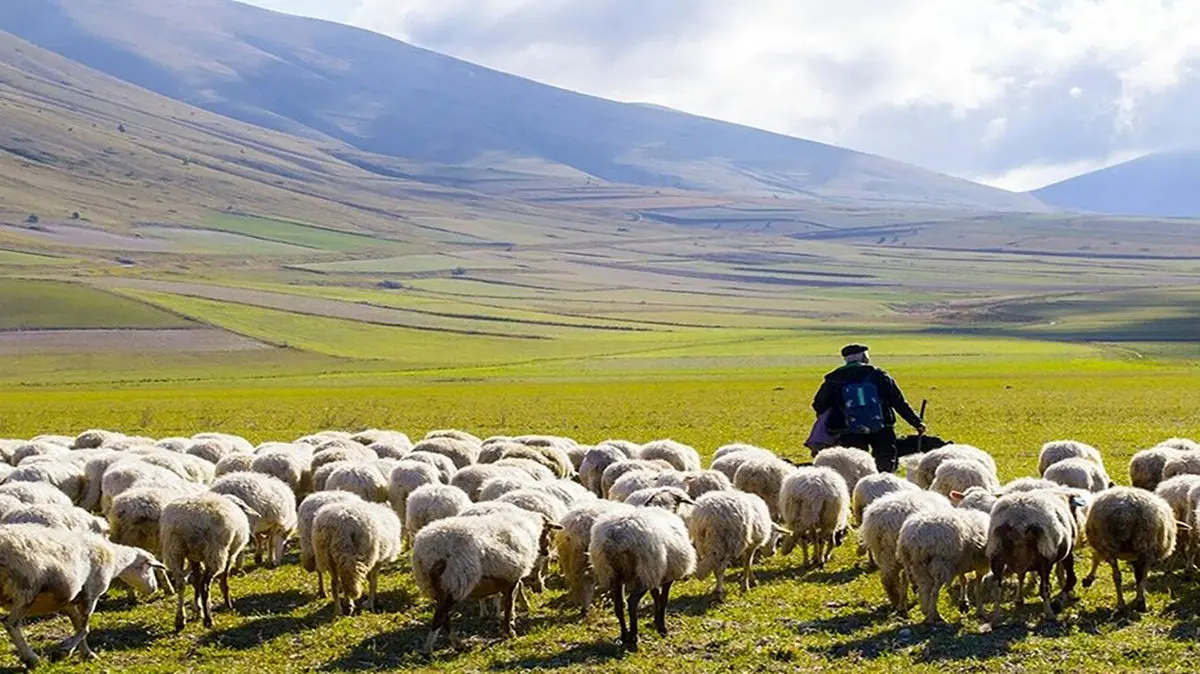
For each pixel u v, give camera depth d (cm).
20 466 2967
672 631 1978
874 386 2988
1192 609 2031
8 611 1769
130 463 2836
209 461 3488
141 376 13725
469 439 3878
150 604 2217
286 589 2341
